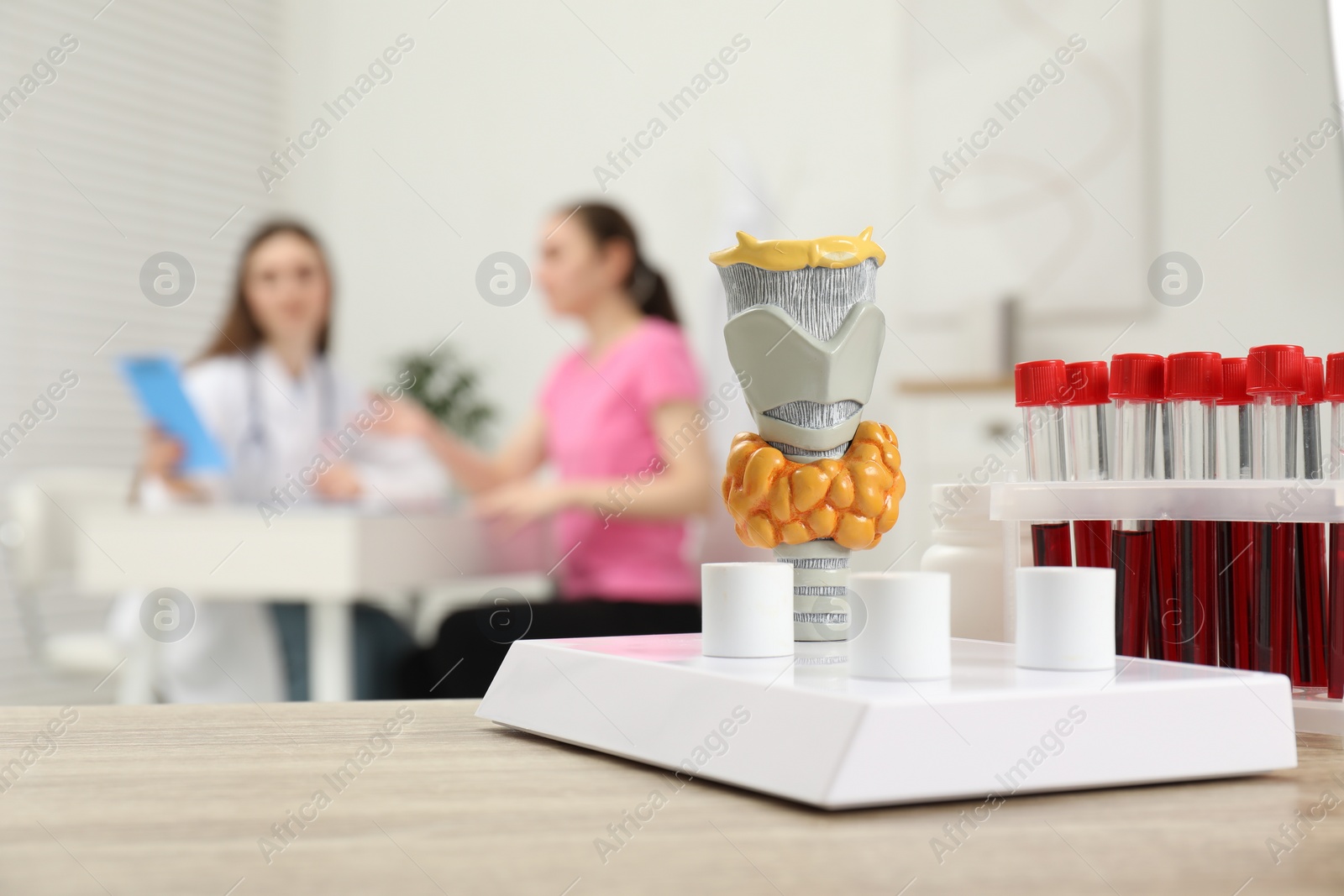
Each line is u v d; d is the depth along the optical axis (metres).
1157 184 2.21
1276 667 0.57
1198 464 0.61
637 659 0.51
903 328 2.64
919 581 0.45
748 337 0.57
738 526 0.59
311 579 1.81
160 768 0.48
